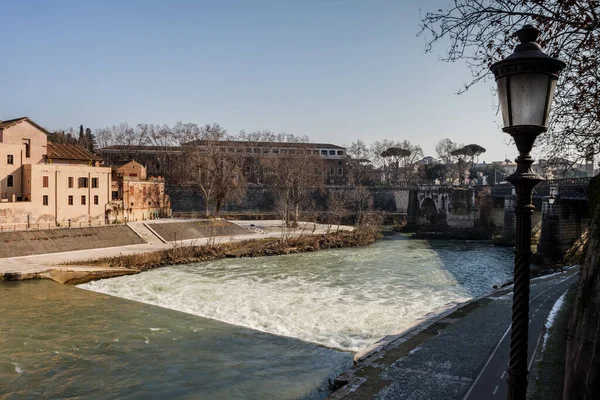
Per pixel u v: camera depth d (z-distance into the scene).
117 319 35.00
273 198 128.25
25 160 66.25
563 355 18.56
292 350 28.23
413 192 120.56
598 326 8.37
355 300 41.56
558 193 64.12
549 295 34.47
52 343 29.45
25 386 23.17
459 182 161.25
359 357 22.14
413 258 68.62
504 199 94.38
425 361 20.50
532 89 6.86
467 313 30.41
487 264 63.53
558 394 14.52
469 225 109.44
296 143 139.38
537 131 7.00
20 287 44.12
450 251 77.25
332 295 43.66
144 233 74.19
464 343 23.14
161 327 33.09
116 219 79.19
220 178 95.94
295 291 45.41
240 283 49.34
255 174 143.12
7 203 61.41
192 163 100.31
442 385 17.55
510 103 7.05
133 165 97.00
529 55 6.75
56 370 25.20
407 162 170.00
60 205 68.94
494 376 18.23
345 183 165.50
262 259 67.12
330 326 33.25
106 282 49.19
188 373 24.83
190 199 123.50
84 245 63.47
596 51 14.17
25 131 68.12
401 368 19.69
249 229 92.62
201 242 74.75
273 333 31.67
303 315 36.28
